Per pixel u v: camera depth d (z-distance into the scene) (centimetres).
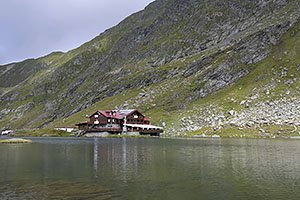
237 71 19188
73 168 3575
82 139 12175
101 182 2772
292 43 19475
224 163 3994
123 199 2189
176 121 15750
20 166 3759
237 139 10038
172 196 2286
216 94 17875
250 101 14975
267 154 5109
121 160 4319
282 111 12738
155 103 19188
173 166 3734
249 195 2330
